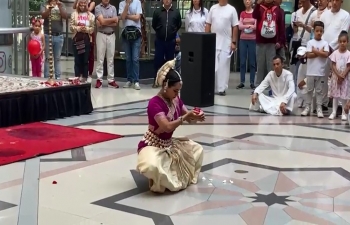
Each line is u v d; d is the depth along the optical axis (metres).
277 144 6.27
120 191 4.51
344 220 3.96
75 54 10.01
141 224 3.81
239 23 10.77
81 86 7.68
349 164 5.49
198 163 4.82
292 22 9.27
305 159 5.64
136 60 10.17
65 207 4.11
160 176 4.37
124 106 8.45
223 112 8.23
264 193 4.54
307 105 8.13
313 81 7.96
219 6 9.75
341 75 7.64
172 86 4.44
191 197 4.40
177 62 10.54
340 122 7.66
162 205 4.20
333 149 6.10
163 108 4.48
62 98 7.43
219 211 4.09
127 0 9.94
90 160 5.39
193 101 8.64
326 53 7.85
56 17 9.83
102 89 10.11
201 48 8.46
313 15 8.83
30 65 10.60
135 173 5.00
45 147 5.77
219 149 5.96
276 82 8.31
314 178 4.99
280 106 8.09
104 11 10.08
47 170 5.03
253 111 8.37
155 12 10.16
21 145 5.83
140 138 6.37
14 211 4.00
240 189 4.63
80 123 7.13
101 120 7.36
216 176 4.98
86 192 4.46
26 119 7.03
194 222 3.87
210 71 8.66
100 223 3.81
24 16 9.77
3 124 6.74
